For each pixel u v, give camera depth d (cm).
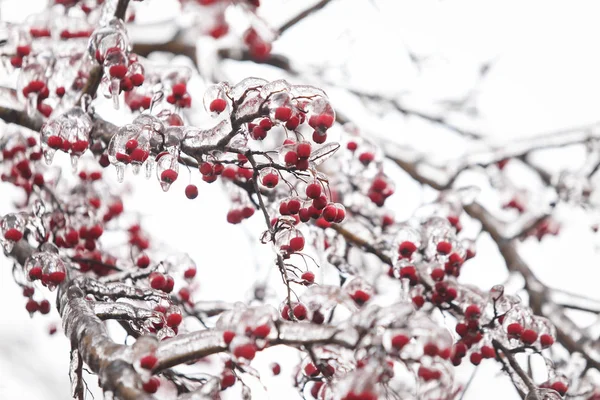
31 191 430
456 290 377
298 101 279
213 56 529
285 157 284
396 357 227
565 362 473
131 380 246
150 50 523
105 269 412
